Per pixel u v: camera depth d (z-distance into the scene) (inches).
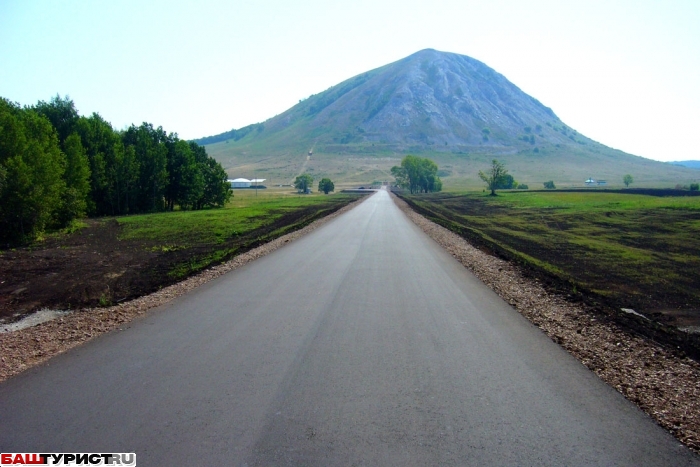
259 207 1791.3
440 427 151.9
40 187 767.7
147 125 1749.5
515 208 1596.9
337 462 131.7
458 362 210.1
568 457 135.8
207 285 384.2
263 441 142.6
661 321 319.9
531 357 217.6
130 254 627.5
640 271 515.8
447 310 302.4
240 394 175.8
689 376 199.6
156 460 132.8
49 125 1011.3
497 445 141.6
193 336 247.1
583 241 787.4
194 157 1830.7
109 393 177.2
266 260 513.3
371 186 5260.8
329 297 337.1
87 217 1339.8
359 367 203.0
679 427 154.5
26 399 172.4
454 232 872.3
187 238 804.6
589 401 172.4
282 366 203.9
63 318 298.4
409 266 474.6
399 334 250.2
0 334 269.1
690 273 505.4
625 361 215.6
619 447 141.6
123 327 266.8
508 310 304.5
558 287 388.2
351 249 603.5
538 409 165.3
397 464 131.0
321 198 2743.6
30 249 682.8
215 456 134.6
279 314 290.5
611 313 303.1
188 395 175.0
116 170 1469.0
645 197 1798.7
